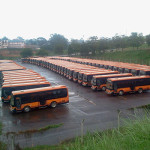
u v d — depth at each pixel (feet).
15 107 58.29
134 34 228.43
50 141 37.70
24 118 54.13
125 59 205.98
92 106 63.72
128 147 20.13
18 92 59.16
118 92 77.97
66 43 408.46
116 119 49.44
